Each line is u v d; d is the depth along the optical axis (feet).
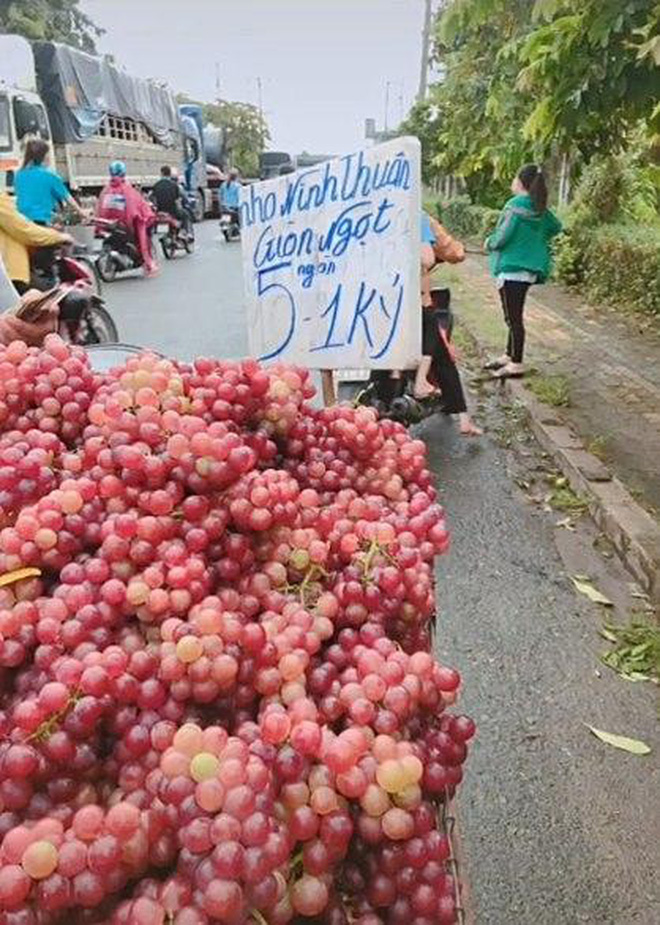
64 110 56.03
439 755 4.35
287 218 13.08
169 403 5.40
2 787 3.67
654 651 12.07
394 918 3.85
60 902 3.30
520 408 23.12
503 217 25.26
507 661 11.96
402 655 4.34
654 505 16.39
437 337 19.67
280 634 4.41
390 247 12.13
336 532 5.14
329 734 3.84
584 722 10.70
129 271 53.16
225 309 39.04
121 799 3.71
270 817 3.42
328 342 13.00
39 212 34.04
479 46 40.27
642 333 31.68
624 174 42.19
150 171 81.20
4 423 5.74
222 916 3.19
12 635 4.25
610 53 16.87
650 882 8.46
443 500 17.53
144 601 4.32
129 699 3.97
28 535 4.62
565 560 14.98
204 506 4.80
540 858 8.74
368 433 6.24
